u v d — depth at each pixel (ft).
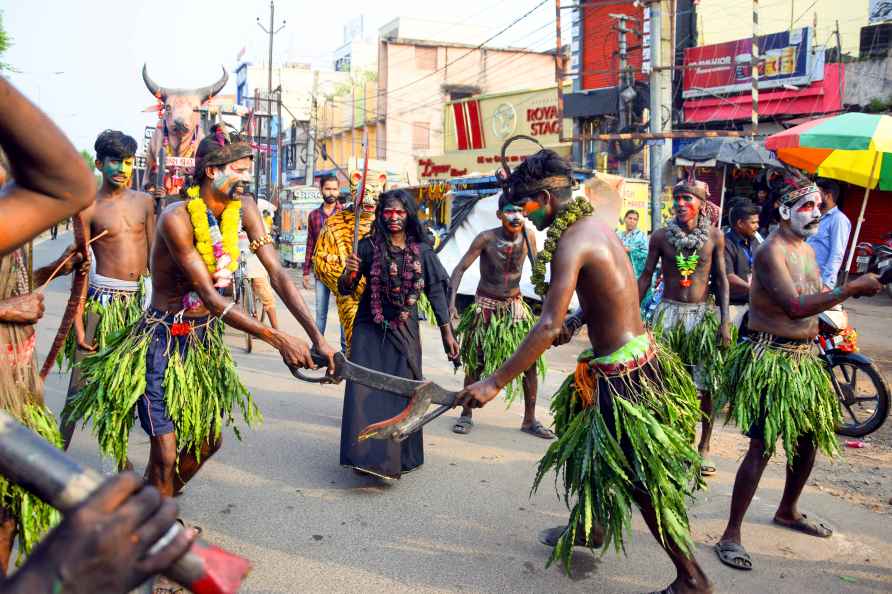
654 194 39.40
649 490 10.09
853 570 11.96
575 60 65.92
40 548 2.69
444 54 114.21
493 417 20.51
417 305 16.71
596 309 10.40
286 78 164.35
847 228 21.13
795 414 12.07
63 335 9.66
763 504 14.56
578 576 11.60
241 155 11.07
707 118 56.18
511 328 18.97
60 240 97.40
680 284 17.24
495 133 72.13
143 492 2.87
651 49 38.83
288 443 17.60
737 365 12.73
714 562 12.10
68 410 12.17
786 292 11.98
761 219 47.50
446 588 11.11
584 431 10.62
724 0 58.70
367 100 115.65
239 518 13.34
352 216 17.57
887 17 54.03
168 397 11.32
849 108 51.08
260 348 28.81
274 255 12.28
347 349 17.58
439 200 52.34
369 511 13.83
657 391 10.41
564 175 10.46
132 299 15.66
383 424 9.48
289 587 10.98
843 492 15.31
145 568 2.81
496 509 14.07
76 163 3.57
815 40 54.49
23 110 3.34
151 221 16.15
